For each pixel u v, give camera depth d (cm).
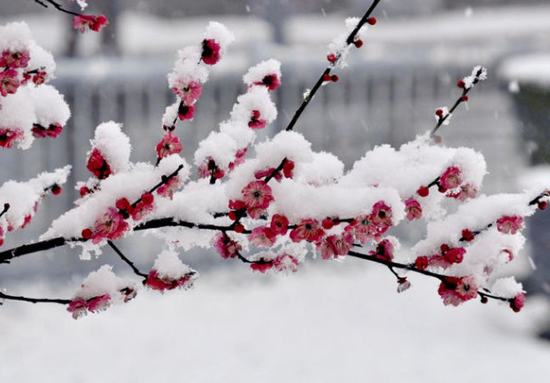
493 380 804
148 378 808
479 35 3631
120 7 2383
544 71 970
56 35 3503
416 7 4069
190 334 923
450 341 905
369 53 1316
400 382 798
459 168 368
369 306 1018
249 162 367
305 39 3541
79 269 1080
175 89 402
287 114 1217
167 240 416
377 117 1289
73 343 891
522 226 401
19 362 839
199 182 430
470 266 395
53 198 1093
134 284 408
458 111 1377
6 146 383
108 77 1098
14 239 1074
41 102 409
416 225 1248
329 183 397
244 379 805
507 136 1381
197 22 4488
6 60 351
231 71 1178
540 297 1004
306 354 870
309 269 1165
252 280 1116
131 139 1142
